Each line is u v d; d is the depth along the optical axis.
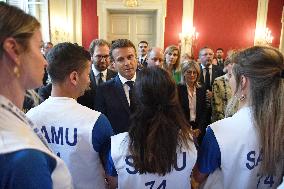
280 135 0.93
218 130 1.00
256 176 1.00
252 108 0.97
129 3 7.60
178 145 0.95
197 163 1.05
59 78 1.09
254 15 7.79
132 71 1.95
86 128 1.09
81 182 1.15
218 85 2.72
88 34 7.79
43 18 7.42
